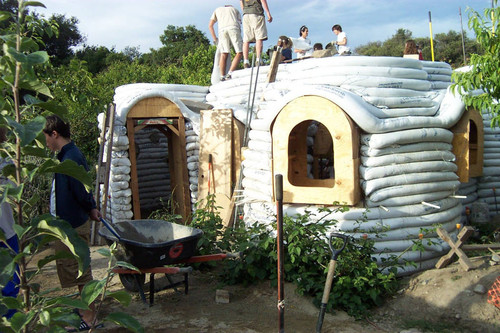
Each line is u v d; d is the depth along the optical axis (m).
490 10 4.99
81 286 4.47
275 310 4.92
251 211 6.54
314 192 5.72
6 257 2.46
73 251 2.51
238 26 10.17
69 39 32.06
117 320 2.73
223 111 8.21
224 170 8.13
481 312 4.50
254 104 8.44
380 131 5.56
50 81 7.66
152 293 5.02
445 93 6.58
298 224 5.29
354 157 5.53
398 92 6.14
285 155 5.89
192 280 5.88
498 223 7.66
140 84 9.45
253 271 5.46
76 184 4.30
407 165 5.70
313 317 4.75
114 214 8.51
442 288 4.93
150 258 4.56
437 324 4.51
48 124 4.30
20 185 2.45
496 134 8.46
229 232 5.97
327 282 4.10
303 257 5.11
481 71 5.09
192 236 4.88
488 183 8.38
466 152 6.43
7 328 2.45
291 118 5.82
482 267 5.22
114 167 8.40
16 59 2.35
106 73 24.59
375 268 5.02
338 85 6.20
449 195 6.19
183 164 8.92
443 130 6.07
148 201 11.40
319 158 7.55
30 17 2.85
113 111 8.36
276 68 8.00
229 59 10.62
